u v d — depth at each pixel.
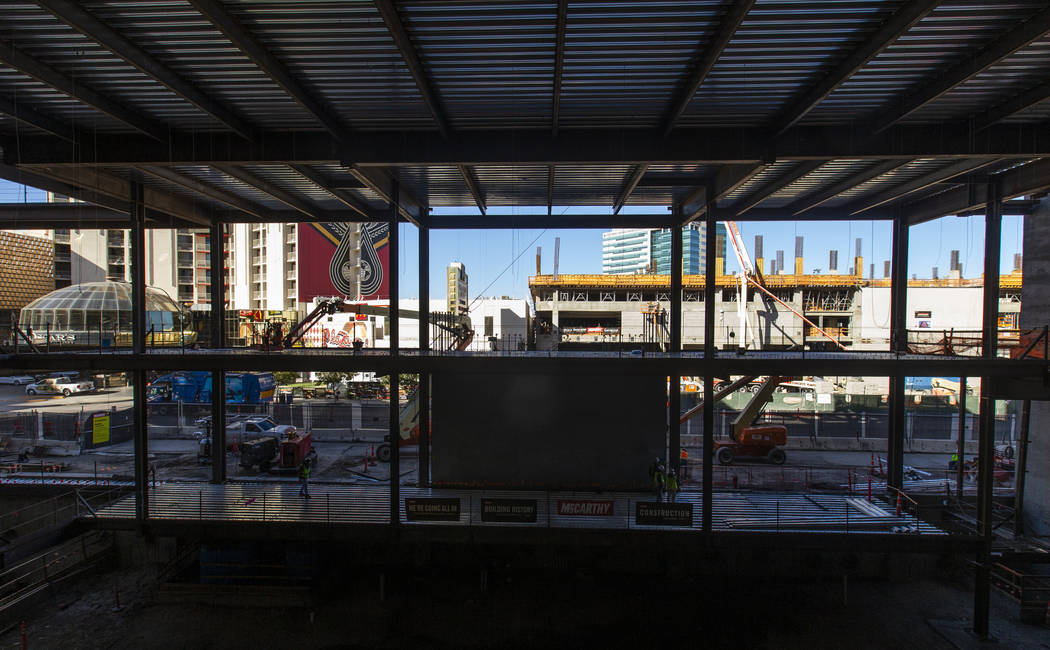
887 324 53.66
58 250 67.88
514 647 14.32
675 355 18.42
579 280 56.38
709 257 17.33
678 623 15.52
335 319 53.69
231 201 20.12
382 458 26.00
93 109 12.73
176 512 17.69
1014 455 24.52
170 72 10.84
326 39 9.62
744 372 15.87
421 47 9.95
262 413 34.34
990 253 16.92
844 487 22.06
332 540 16.73
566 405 19.48
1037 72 10.80
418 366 16.06
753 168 14.34
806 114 13.03
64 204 21.59
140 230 18.30
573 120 13.53
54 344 20.53
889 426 19.91
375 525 16.66
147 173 16.94
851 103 12.41
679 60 10.41
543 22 9.12
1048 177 15.04
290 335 21.12
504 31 9.38
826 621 15.67
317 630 14.95
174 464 25.19
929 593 17.20
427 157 14.33
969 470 24.28
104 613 15.61
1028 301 19.92
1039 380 15.09
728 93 11.88
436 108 12.48
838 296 54.28
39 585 16.23
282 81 10.73
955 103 12.38
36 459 26.16
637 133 14.13
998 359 15.20
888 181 17.80
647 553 18.22
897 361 15.40
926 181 16.84
